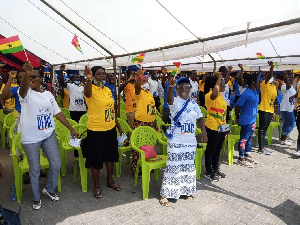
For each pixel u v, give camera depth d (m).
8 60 8.07
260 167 5.50
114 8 4.26
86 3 4.30
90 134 3.95
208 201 4.01
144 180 4.01
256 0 3.22
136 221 3.44
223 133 4.78
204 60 9.13
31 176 3.59
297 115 6.31
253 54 7.64
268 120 6.36
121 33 5.09
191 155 3.94
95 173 4.07
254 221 3.48
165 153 4.91
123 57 6.19
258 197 4.16
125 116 6.94
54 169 3.74
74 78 6.65
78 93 6.66
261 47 6.82
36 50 7.44
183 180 3.96
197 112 3.92
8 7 5.15
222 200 4.05
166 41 5.09
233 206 3.87
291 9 3.22
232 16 3.76
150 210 3.72
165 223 3.40
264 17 3.56
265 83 6.12
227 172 5.21
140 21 4.55
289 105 6.89
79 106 6.72
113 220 3.46
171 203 3.93
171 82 3.73
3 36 6.66
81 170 4.22
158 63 11.29
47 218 3.47
